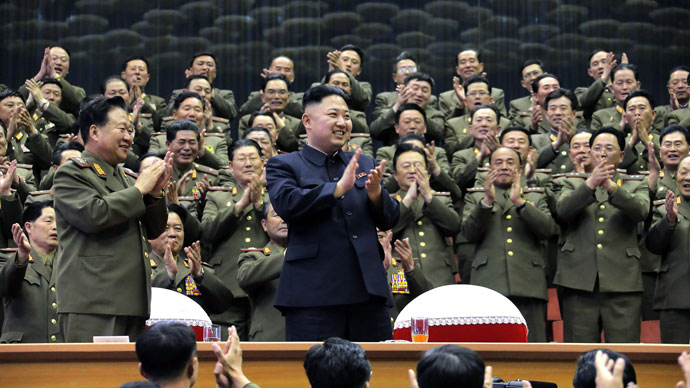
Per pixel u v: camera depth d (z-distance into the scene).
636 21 14.05
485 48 14.02
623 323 7.59
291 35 13.98
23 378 4.28
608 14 14.05
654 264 8.50
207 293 7.17
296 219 4.52
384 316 4.61
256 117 9.93
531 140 9.40
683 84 11.16
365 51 14.02
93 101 5.07
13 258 6.40
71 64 13.77
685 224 7.72
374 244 4.55
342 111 4.73
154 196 4.93
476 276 7.96
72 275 4.77
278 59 12.09
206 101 10.56
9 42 13.66
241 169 8.37
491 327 5.01
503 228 7.99
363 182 4.66
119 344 4.30
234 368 3.62
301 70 13.94
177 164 8.95
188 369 3.56
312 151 4.72
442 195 8.49
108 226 4.71
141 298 4.88
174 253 7.60
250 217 8.15
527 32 14.04
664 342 7.70
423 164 8.38
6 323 6.62
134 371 4.34
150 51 13.89
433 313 5.05
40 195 8.24
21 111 9.32
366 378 3.47
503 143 9.12
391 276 7.77
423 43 14.05
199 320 5.41
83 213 4.69
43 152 9.53
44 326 6.62
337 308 4.49
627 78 10.63
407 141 8.96
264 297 7.06
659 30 14.05
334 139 4.69
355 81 10.72
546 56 13.99
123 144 5.05
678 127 8.68
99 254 4.80
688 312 7.59
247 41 13.96
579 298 7.75
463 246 8.84
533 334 7.82
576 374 3.64
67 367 4.30
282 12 14.02
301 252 4.52
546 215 7.91
